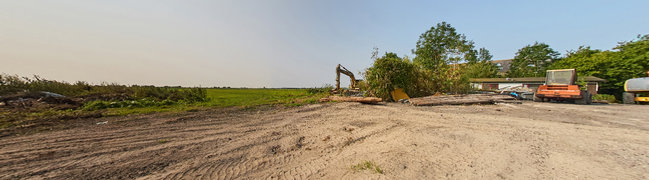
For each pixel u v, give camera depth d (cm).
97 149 280
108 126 425
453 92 1390
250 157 261
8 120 450
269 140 337
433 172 208
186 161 245
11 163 227
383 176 200
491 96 1002
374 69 1164
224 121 493
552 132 372
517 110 723
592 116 586
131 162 238
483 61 3922
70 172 208
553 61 3725
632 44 1738
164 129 404
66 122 459
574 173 204
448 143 308
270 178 204
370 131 397
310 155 269
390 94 1131
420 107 800
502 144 300
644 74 1590
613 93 1814
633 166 219
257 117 550
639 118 553
